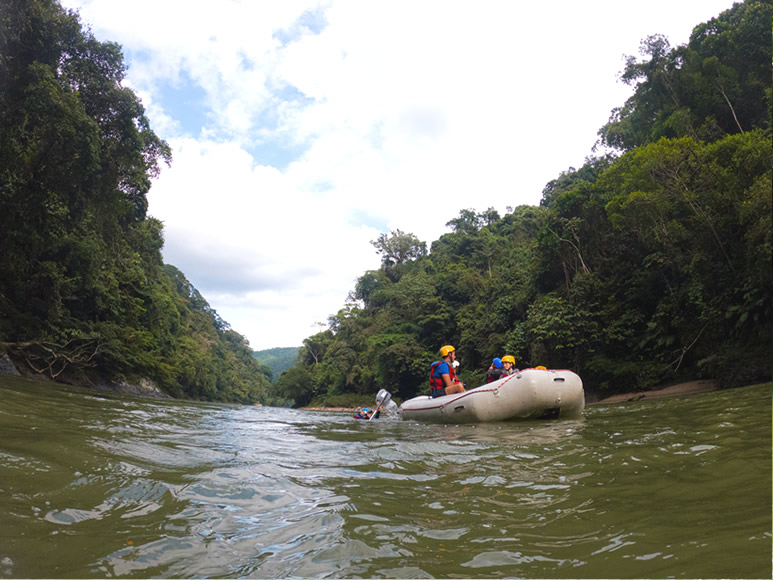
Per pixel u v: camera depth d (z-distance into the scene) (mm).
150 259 30234
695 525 1838
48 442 3197
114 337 17344
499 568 1567
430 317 32781
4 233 13078
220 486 2590
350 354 46875
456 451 3871
